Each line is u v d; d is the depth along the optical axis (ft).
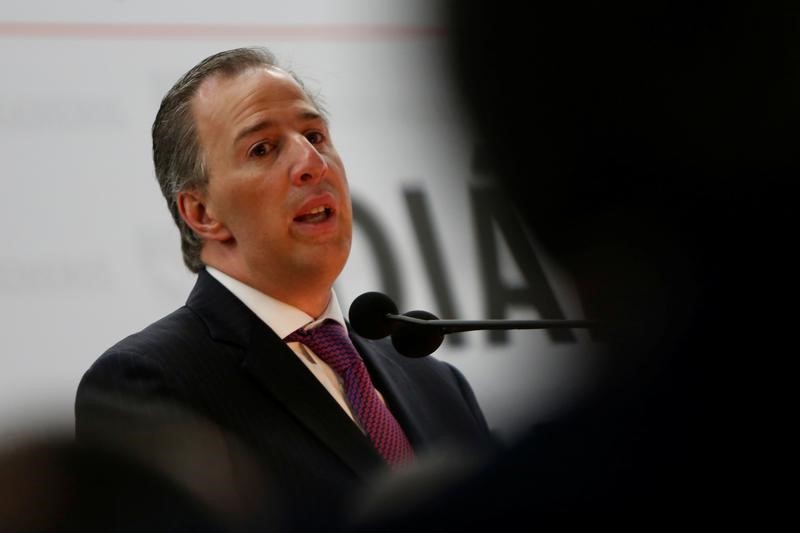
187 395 17.56
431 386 21.62
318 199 19.69
